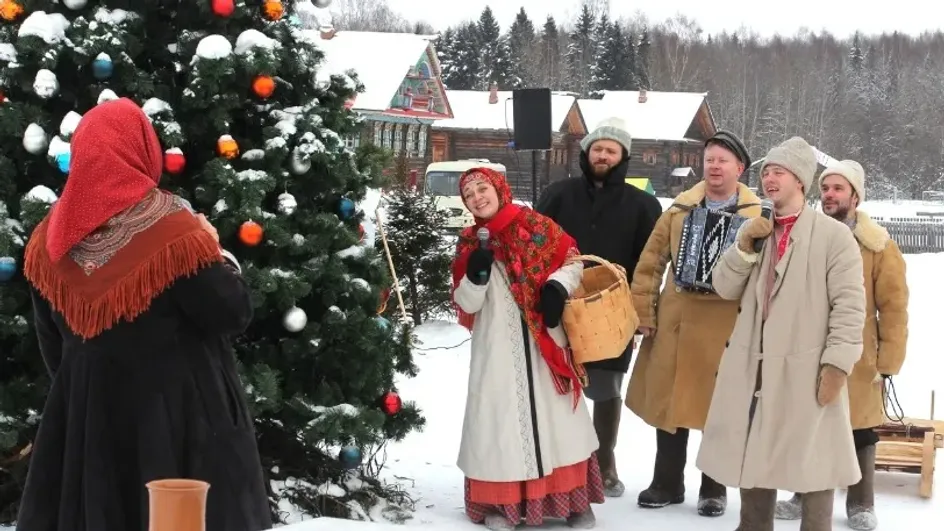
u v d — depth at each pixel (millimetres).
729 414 4449
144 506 2850
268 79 4422
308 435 4469
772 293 4387
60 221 2824
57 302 2883
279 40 4703
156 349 2885
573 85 86750
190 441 2918
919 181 72938
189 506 1863
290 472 4867
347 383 4785
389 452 6367
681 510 5410
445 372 9031
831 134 72062
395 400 4945
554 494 4902
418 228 11398
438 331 10977
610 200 5746
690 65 82750
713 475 4465
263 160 4539
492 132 48219
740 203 5320
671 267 5441
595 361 5375
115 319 2832
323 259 4672
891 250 5172
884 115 76125
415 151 41406
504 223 4930
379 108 36281
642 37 87625
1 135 4207
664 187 53719
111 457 2889
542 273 4895
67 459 2902
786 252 4387
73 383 2928
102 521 2854
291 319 4477
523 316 4902
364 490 4980
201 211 4434
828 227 4383
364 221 5301
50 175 4352
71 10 4309
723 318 5258
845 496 5801
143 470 2857
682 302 5379
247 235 4281
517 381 4855
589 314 4832
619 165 5754
